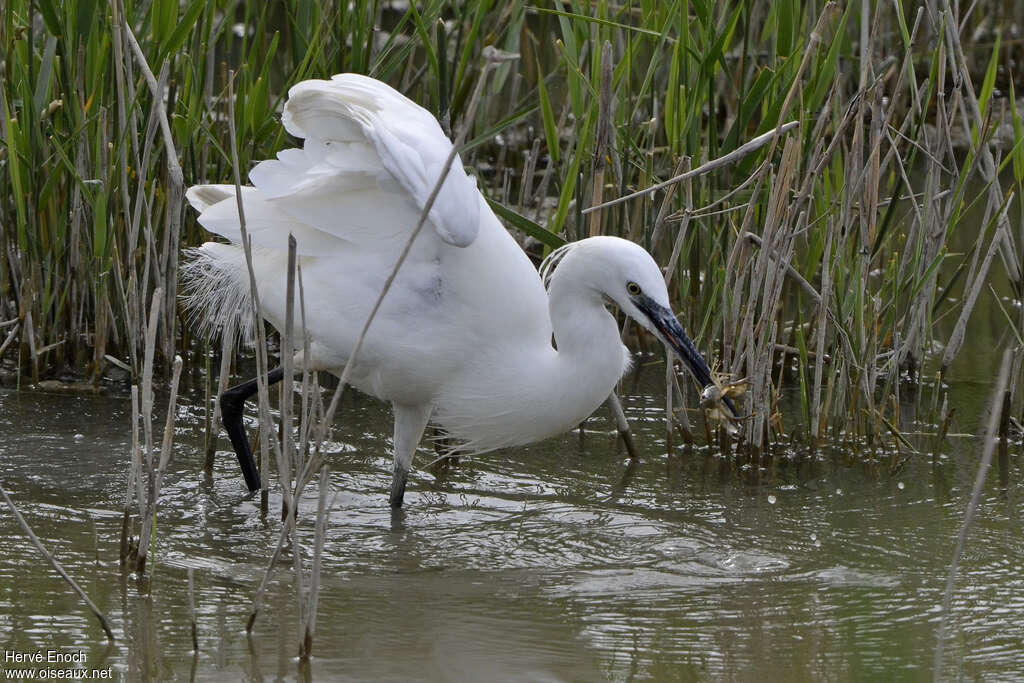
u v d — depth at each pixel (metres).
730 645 6.41
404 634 6.45
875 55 13.53
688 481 9.31
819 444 9.99
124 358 11.29
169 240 10.61
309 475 6.20
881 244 10.66
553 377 8.39
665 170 12.84
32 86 10.35
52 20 9.56
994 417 6.27
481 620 6.68
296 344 8.84
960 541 6.44
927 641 6.48
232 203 8.37
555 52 16.62
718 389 7.89
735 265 10.05
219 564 7.38
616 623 6.68
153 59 9.54
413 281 8.14
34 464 9.06
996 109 17.06
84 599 6.17
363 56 11.30
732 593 7.16
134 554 7.24
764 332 9.55
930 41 15.29
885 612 6.88
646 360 12.27
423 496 8.98
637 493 9.06
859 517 8.52
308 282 8.31
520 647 6.33
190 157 11.27
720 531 8.23
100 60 9.88
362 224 8.12
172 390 7.07
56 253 10.73
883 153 13.76
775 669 6.12
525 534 8.17
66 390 10.75
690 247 11.02
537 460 9.81
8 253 11.14
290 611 6.70
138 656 6.06
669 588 7.23
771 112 10.05
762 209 10.48
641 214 11.23
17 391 10.66
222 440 9.91
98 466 9.10
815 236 10.50
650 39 11.49
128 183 10.82
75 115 10.34
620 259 7.94
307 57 10.38
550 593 7.12
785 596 7.11
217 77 15.84
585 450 10.05
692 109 10.23
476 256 8.20
